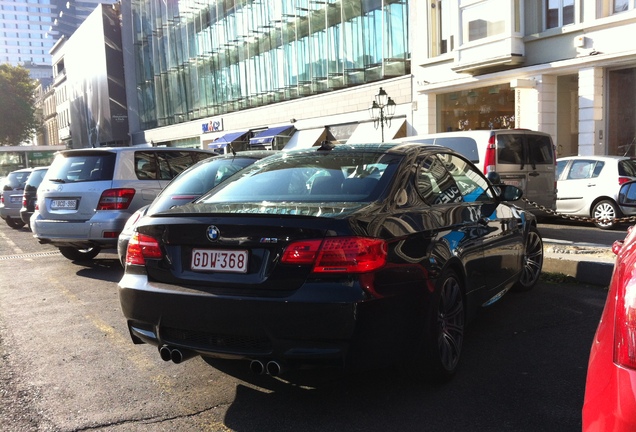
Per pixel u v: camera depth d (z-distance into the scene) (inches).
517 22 658.2
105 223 288.7
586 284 233.9
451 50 764.6
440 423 118.2
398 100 854.5
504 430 114.3
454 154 179.6
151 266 131.9
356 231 115.7
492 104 730.2
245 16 1253.7
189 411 128.7
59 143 3189.0
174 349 127.3
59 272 307.4
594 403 67.5
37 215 310.5
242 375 149.3
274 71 1173.1
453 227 149.6
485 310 200.7
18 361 165.6
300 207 127.0
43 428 122.1
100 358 166.2
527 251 221.8
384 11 873.5
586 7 598.9
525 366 147.6
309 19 1042.7
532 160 390.0
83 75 2260.1
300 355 113.3
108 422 124.2
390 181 139.6
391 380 141.3
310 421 121.5
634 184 409.7
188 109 1555.1
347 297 111.7
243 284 119.2
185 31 1526.8
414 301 123.7
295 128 1093.8
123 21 1903.3
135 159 308.5
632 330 65.3
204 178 255.6
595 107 604.1
